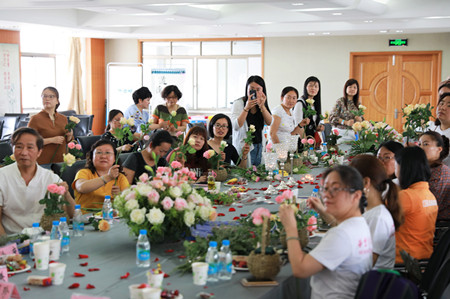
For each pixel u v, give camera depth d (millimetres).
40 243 2625
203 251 2682
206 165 5090
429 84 12656
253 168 5418
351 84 7754
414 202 3201
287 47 13312
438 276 2613
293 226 2422
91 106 14305
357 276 2359
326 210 2438
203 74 14031
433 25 10641
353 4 7953
